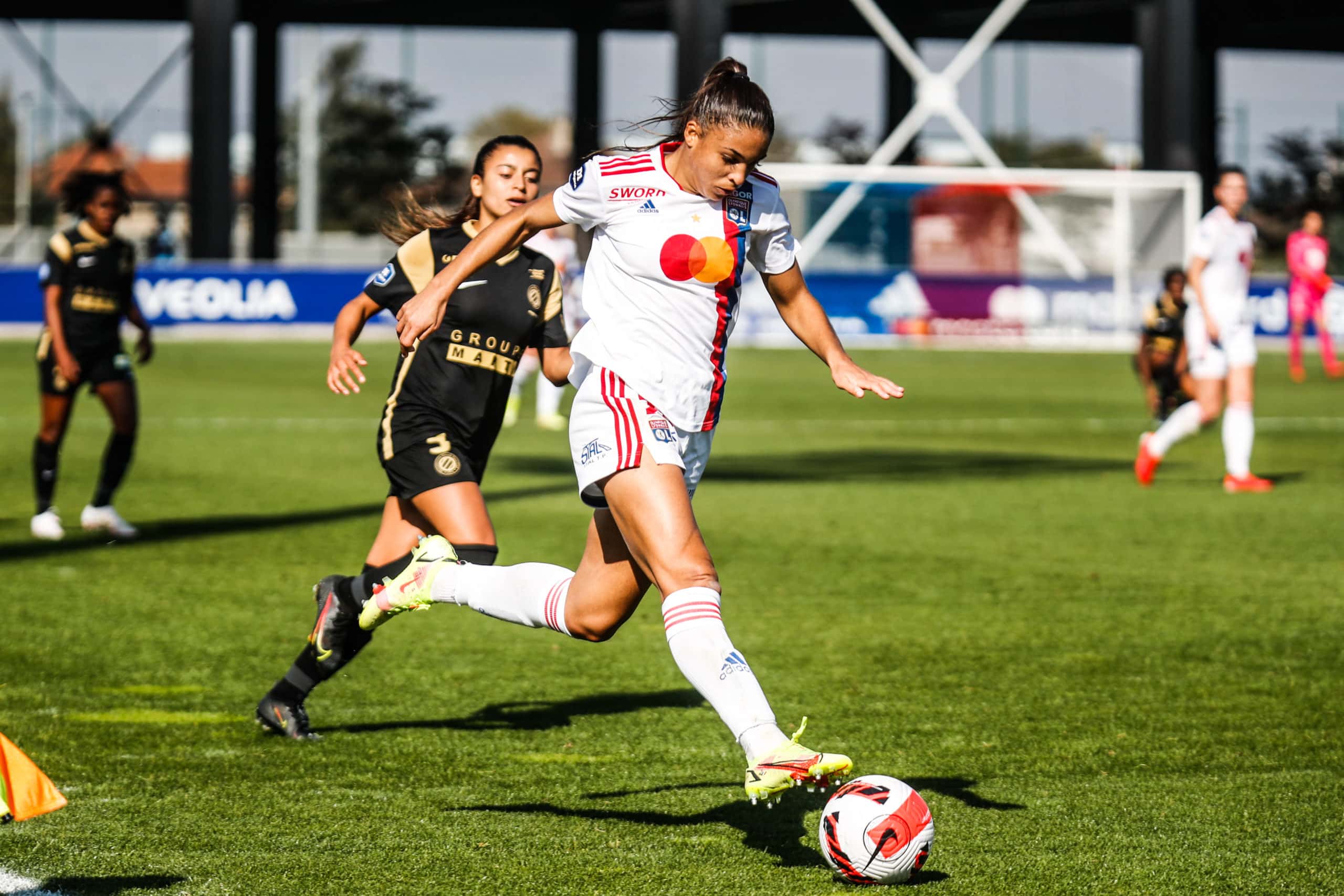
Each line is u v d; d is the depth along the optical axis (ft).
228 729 57.21
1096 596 84.84
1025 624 77.30
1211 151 530.27
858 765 52.70
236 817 46.50
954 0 480.23
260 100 479.00
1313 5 463.83
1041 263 401.08
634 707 61.21
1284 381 277.64
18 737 55.42
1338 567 94.48
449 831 45.37
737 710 40.06
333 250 566.36
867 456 159.63
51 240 98.17
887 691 63.72
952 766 52.80
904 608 81.25
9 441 160.45
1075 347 373.61
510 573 48.21
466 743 55.62
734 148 41.34
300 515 112.88
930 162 565.94
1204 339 131.54
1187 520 114.73
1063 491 131.95
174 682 64.28
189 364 277.64
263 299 361.30
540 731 57.36
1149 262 400.06
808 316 46.42
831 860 41.14
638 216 42.80
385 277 56.65
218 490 126.72
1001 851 43.88
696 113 41.65
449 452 55.62
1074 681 65.62
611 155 43.55
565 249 167.94
